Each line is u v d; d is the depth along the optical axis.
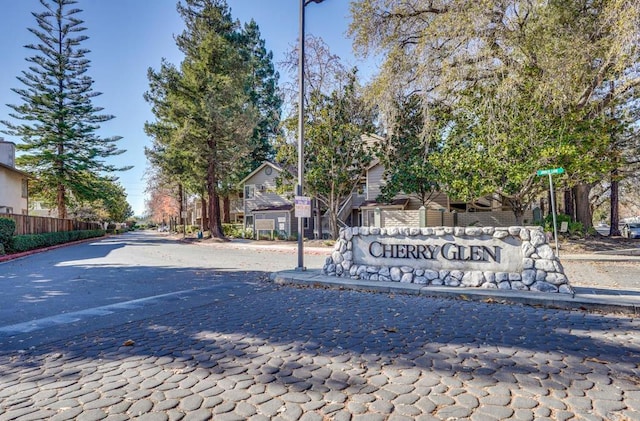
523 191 14.73
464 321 5.07
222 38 27.30
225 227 34.56
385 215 20.33
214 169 29.52
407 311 5.69
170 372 3.38
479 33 12.48
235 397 2.88
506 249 6.90
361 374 3.28
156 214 72.69
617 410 2.62
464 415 2.57
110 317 5.45
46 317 5.50
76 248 22.81
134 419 2.56
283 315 5.48
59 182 31.91
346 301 6.48
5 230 16.97
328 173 20.77
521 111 13.20
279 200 31.78
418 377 3.20
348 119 20.41
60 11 31.30
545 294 6.27
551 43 12.21
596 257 12.59
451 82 13.22
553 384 3.04
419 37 14.87
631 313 5.52
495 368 3.38
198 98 26.92
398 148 19.95
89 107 32.34
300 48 9.52
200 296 7.01
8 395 2.96
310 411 2.65
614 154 14.39
